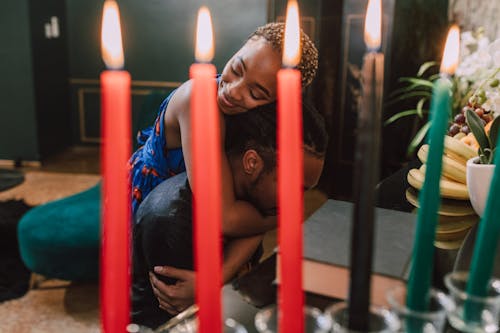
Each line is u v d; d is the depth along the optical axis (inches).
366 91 10.8
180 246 35.3
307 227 24.1
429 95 94.1
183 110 34.1
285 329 11.0
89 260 74.0
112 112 9.5
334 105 133.0
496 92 38.1
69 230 74.4
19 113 168.7
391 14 111.8
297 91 10.0
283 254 10.8
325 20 126.3
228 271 35.6
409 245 22.0
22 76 166.2
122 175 9.9
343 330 11.8
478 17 106.6
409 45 116.3
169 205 35.5
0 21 163.2
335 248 21.7
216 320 10.5
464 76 48.1
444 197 35.9
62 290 83.2
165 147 37.8
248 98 32.3
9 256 92.4
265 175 34.9
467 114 30.9
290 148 10.1
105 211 10.3
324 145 36.8
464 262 23.9
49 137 178.4
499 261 22.0
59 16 179.6
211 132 9.8
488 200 14.0
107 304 10.5
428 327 13.9
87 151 191.3
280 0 120.3
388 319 12.9
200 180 10.0
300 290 10.9
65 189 143.3
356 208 11.3
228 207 34.6
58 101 183.2
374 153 10.9
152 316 38.2
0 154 172.1
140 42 174.1
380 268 19.6
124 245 10.3
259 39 31.7
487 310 14.8
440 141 12.8
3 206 107.9
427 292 13.9
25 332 71.2
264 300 21.7
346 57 128.4
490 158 29.7
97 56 185.0
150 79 176.2
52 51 176.9
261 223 36.3
